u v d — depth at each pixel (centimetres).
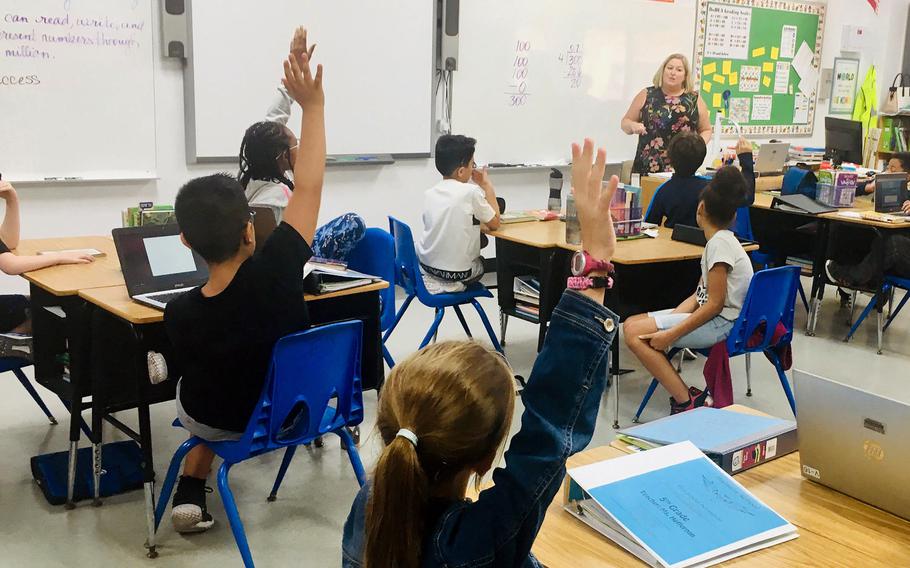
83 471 296
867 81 879
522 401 108
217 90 495
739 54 766
